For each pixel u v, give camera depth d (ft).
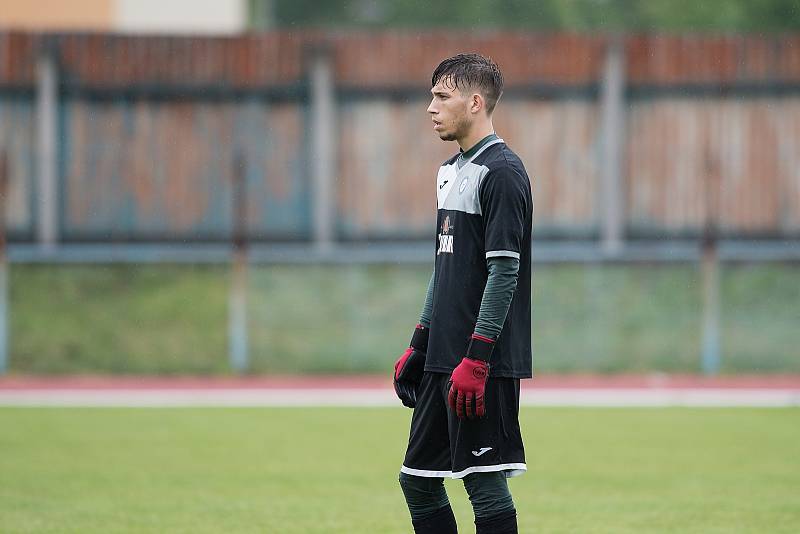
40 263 187.62
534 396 158.71
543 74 185.78
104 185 187.42
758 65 185.37
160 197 187.93
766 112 185.88
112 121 186.80
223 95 186.91
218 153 187.42
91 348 187.21
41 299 187.62
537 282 188.14
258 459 105.19
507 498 52.85
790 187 186.70
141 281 189.16
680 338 188.34
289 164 187.42
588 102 186.09
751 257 187.83
